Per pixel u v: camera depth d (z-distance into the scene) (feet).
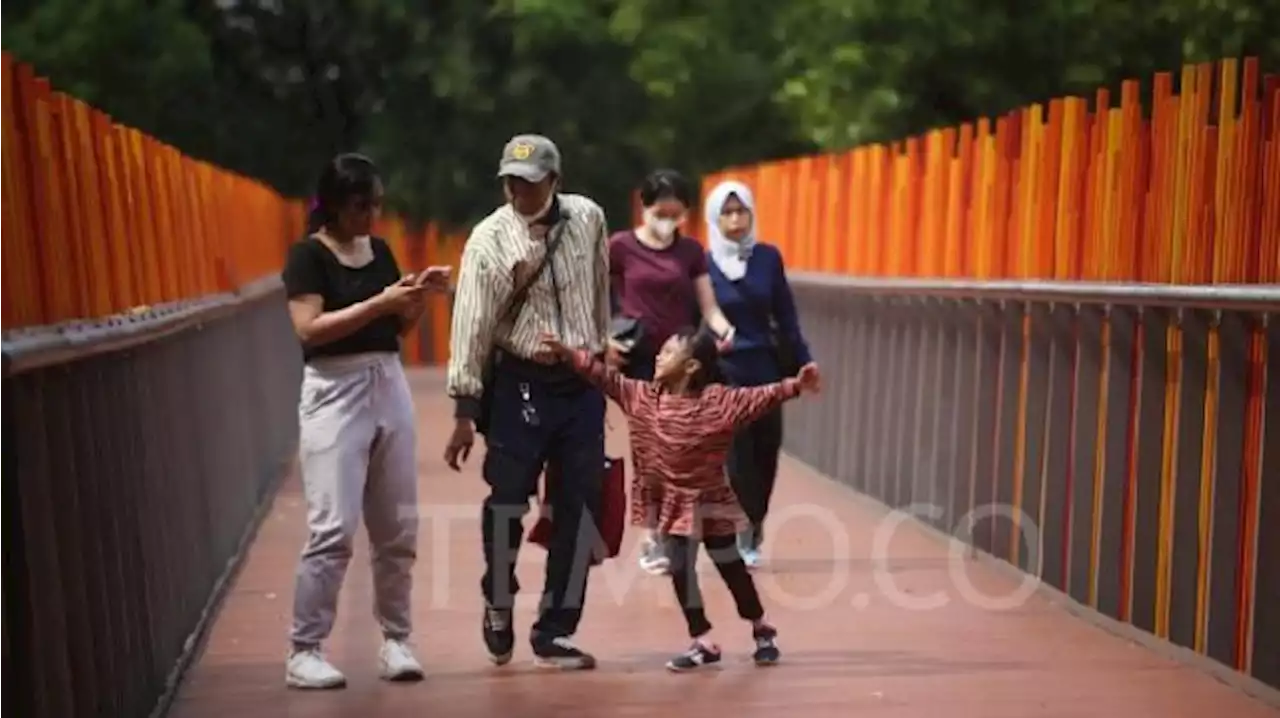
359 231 66.64
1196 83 71.97
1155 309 74.28
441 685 67.97
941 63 167.02
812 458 136.87
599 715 63.05
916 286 105.19
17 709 43.62
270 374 134.00
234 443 99.76
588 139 232.53
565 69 232.53
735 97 222.48
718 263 91.40
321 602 67.41
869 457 119.24
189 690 67.31
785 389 69.67
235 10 240.12
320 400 66.54
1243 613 67.31
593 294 70.85
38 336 45.21
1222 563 68.39
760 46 225.15
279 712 63.67
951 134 107.04
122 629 57.62
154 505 66.03
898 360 112.47
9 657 43.04
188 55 211.82
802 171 146.51
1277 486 63.98
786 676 69.15
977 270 99.96
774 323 92.68
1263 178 65.92
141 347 65.31
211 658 72.90
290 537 104.99
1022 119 93.66
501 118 231.71
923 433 106.52
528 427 69.67
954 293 97.66
